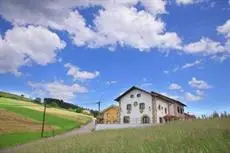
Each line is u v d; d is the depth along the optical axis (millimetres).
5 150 29172
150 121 61031
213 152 8055
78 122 80625
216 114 24734
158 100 63625
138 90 64250
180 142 11102
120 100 66375
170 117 62969
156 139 13820
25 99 133375
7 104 87438
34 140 41469
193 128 15766
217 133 11414
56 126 63875
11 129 50000
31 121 63875
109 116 82250
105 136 24828
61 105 149125
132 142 14633
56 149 19906
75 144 20672
